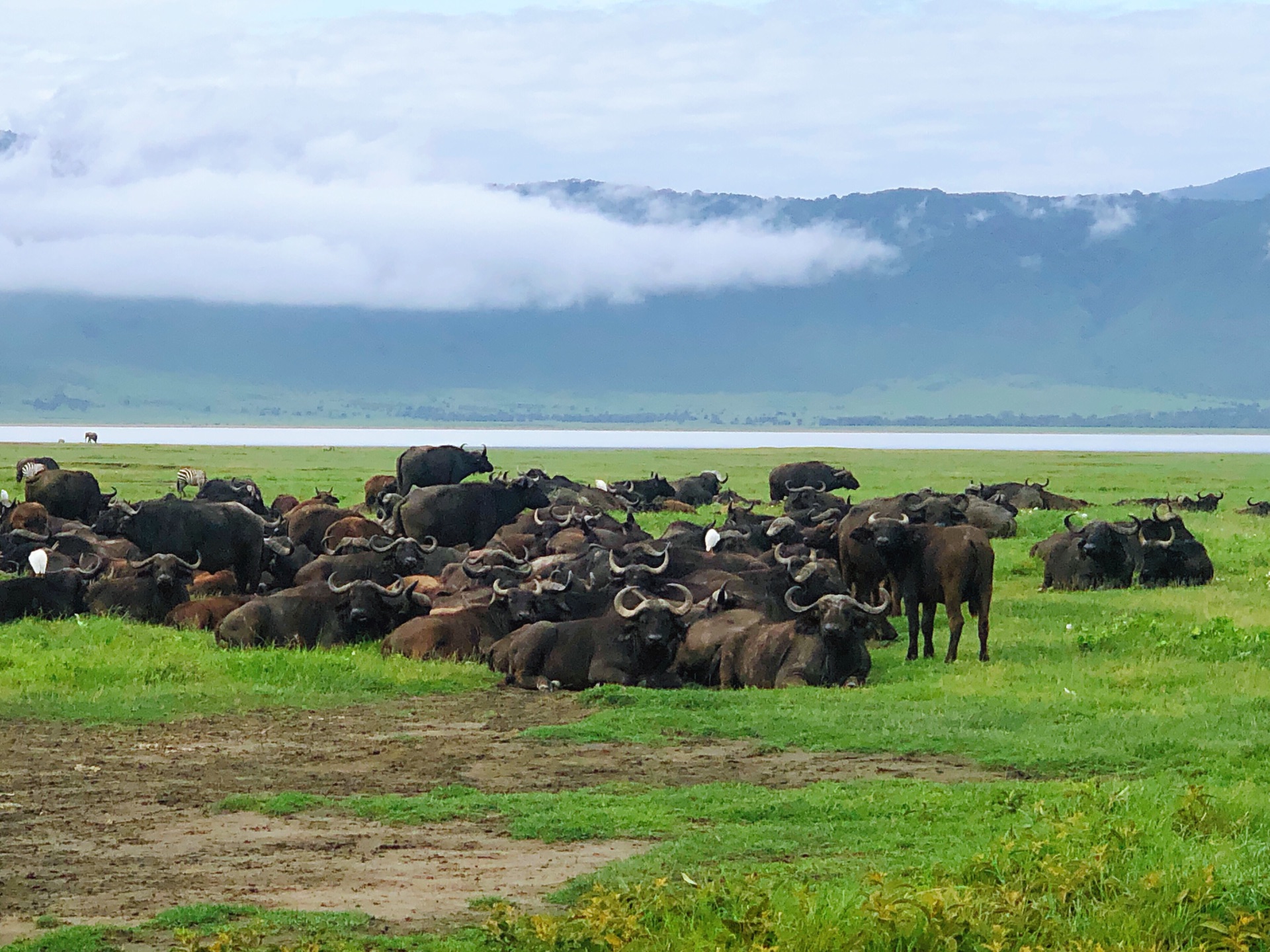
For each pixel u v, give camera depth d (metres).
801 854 17.42
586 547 41.97
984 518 60.31
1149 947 13.83
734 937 13.90
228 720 26.28
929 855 17.19
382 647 33.66
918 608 36.00
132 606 37.56
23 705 26.94
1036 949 13.71
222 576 42.91
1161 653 32.50
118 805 20.16
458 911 15.49
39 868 17.06
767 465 140.62
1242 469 135.75
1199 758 22.20
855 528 35.34
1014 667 30.97
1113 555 45.41
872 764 22.72
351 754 23.64
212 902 15.73
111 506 46.47
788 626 30.36
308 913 15.19
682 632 31.23
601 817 19.12
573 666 30.31
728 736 24.81
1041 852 16.06
